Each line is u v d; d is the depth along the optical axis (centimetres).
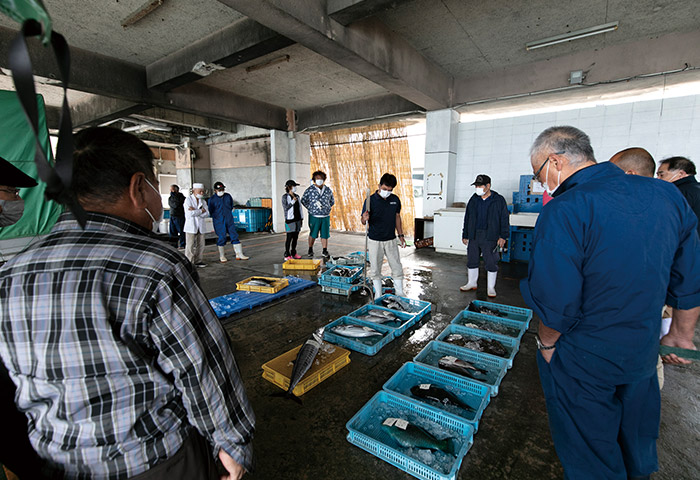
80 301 73
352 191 1105
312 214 691
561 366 129
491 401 232
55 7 454
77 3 443
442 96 708
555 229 118
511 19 483
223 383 90
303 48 582
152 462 81
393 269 429
